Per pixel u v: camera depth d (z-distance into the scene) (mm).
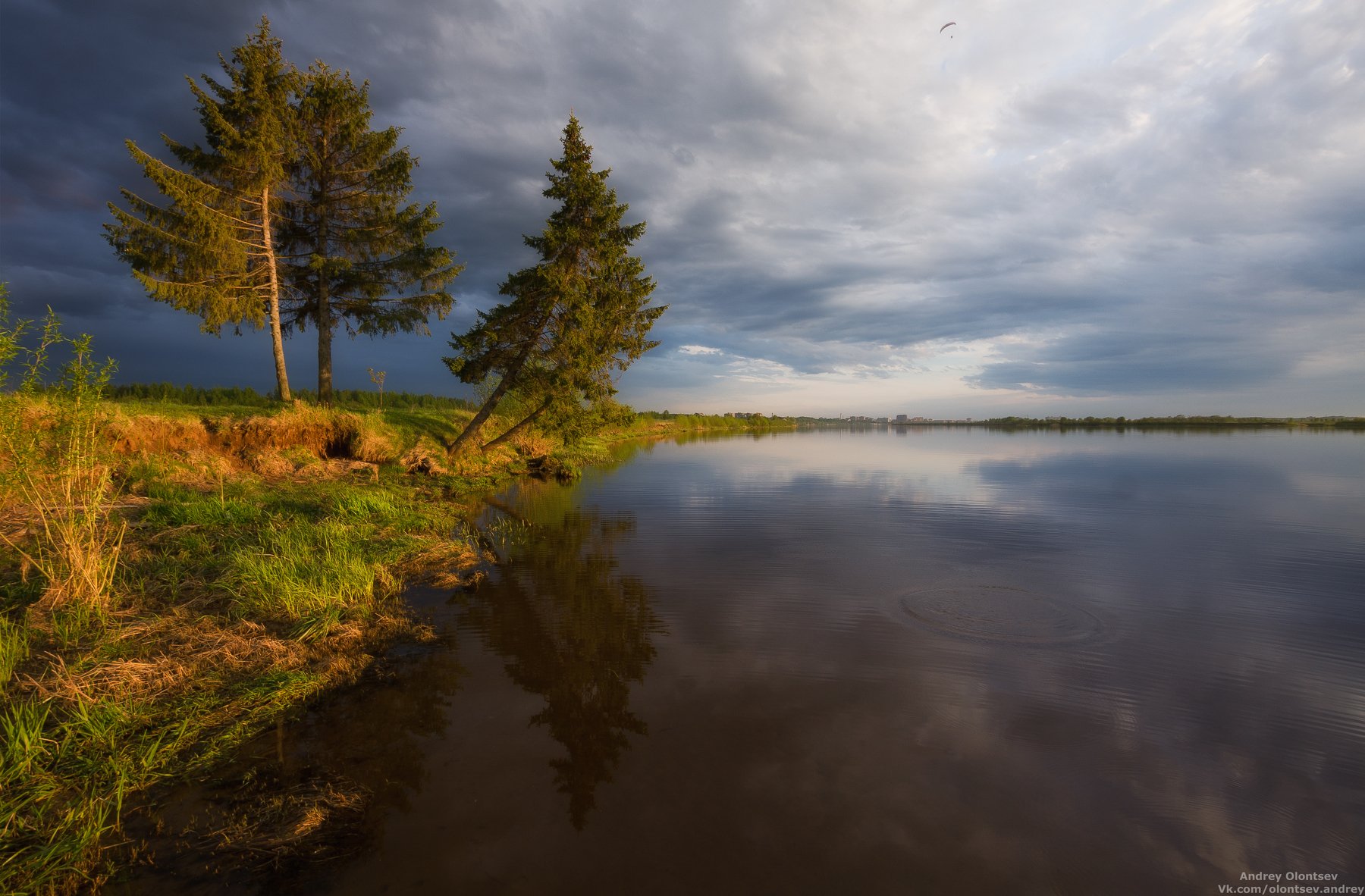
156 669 4945
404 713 4727
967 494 17156
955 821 3463
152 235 16125
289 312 21422
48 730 4027
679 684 5258
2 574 6391
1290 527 12062
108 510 8984
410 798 3656
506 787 3771
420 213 20797
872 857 3146
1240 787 3820
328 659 5488
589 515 13812
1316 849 3254
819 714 4711
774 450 38219
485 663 5684
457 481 17562
